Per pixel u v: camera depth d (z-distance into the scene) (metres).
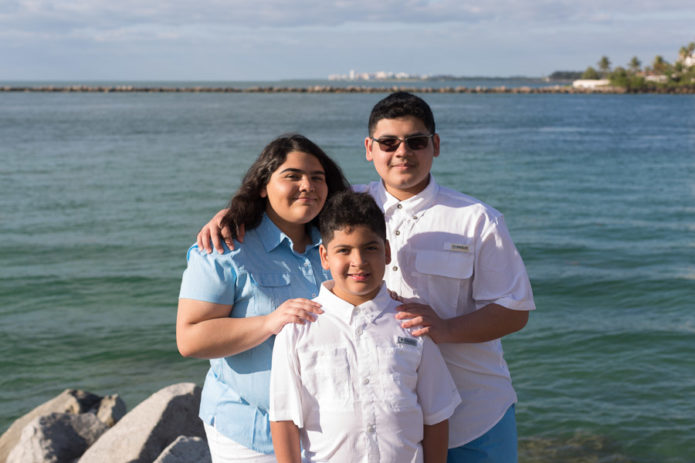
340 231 2.21
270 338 2.46
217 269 2.39
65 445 4.69
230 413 2.51
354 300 2.31
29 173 25.92
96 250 13.76
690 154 33.41
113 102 100.69
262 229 2.52
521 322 2.59
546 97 130.75
